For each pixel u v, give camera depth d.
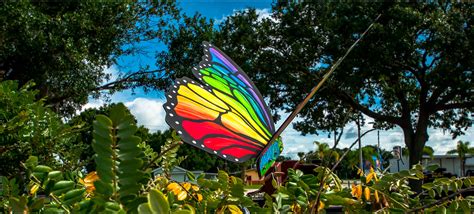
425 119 22.67
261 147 1.17
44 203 0.73
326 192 1.02
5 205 0.84
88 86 17.12
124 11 17.75
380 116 23.19
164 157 1.47
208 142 1.00
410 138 23.11
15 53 14.84
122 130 0.58
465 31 20.19
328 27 21.05
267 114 1.31
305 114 22.69
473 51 19.34
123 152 0.59
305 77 22.14
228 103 1.13
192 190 1.16
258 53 22.55
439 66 20.91
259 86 21.53
